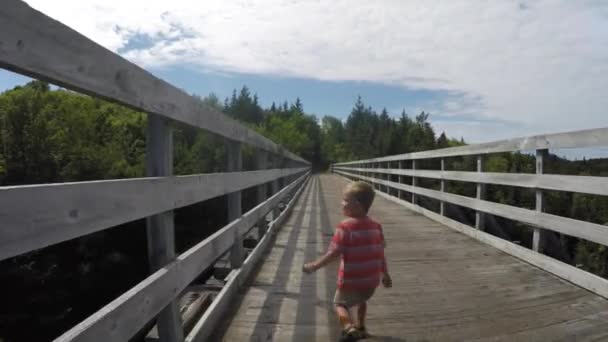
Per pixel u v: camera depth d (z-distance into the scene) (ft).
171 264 6.51
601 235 10.57
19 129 58.29
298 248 16.56
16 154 57.57
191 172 59.67
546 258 13.30
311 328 8.66
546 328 8.82
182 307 11.07
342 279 7.84
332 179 89.25
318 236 19.22
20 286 44.01
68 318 46.06
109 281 51.39
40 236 3.65
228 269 13.07
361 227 7.82
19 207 3.41
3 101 59.88
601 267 38.24
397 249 16.83
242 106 299.99
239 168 12.40
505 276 12.82
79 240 50.88
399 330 8.69
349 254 7.74
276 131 222.28
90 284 49.49
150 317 5.57
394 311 9.77
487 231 19.67
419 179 66.39
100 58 4.66
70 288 47.70
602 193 10.53
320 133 318.04
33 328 42.78
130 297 4.97
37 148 58.39
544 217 13.26
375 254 7.88
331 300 10.37
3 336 40.75
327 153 289.53
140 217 5.53
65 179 57.98
